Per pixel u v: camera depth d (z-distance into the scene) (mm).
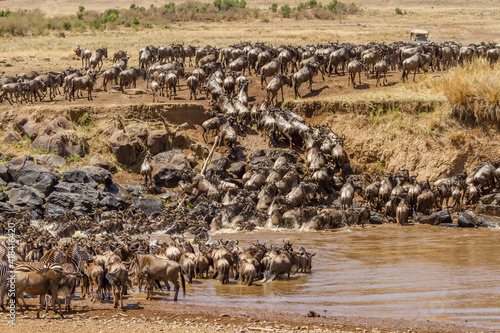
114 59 78250
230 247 28719
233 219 40062
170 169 48594
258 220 40625
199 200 45438
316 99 56625
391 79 62812
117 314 21234
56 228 36562
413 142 49844
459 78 51812
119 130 51906
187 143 53906
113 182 47500
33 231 33188
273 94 57281
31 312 21484
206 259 27703
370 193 44031
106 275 22547
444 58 67125
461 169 47531
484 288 24656
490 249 32625
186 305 22797
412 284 25484
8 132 51594
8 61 89125
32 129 52062
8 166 45281
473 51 67500
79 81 58250
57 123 51844
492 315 21141
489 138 48156
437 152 48469
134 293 25094
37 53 99938
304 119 56031
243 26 184250
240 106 56000
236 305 22812
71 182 44781
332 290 24859
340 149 48875
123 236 29188
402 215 41156
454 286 25047
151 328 19219
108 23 170375
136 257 24438
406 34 141375
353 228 40031
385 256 31219
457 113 49719
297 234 37781
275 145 54031
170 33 149250
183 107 55781
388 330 19438
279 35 136125
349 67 59625
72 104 57344
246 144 54188
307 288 25297
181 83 67938
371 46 70438
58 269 21047
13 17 156500
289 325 19938
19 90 58125
